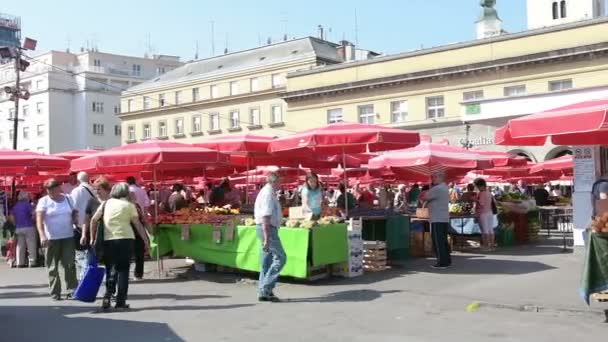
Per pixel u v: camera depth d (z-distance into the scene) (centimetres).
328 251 1123
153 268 1391
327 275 1177
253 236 1155
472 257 1430
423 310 881
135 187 1362
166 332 776
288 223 1120
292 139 1339
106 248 920
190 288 1112
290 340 726
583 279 795
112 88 8394
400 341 711
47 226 1007
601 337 708
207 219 1273
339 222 1174
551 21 5512
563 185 3494
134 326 811
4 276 1331
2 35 9338
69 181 1725
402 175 2122
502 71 3966
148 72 9212
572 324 777
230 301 980
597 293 781
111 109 8381
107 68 8506
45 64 8075
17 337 759
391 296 987
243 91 5806
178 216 1331
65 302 998
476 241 1681
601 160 1352
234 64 6141
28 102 8325
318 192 1238
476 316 838
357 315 856
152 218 1335
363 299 967
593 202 988
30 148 8294
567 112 867
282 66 5531
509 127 927
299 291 1050
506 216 1781
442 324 794
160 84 6506
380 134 1241
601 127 824
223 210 1432
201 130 6131
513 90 3947
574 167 1359
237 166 1859
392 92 4497
